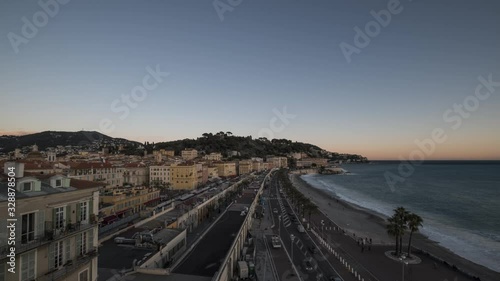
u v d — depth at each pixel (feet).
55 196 95.96
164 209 265.13
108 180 485.97
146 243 166.40
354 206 539.70
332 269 209.05
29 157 460.96
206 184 647.97
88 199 111.34
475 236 337.31
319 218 401.70
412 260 234.38
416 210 499.92
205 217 315.99
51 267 93.15
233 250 188.03
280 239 281.33
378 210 500.74
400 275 203.31
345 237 302.66
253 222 355.56
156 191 413.80
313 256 235.61
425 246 290.56
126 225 217.36
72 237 102.32
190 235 238.89
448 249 285.64
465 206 533.55
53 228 94.22
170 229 195.93
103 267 138.62
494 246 298.76
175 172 583.99
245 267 182.19
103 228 210.38
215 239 204.64
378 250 260.01
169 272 135.85
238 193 487.61
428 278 199.82
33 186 90.12
